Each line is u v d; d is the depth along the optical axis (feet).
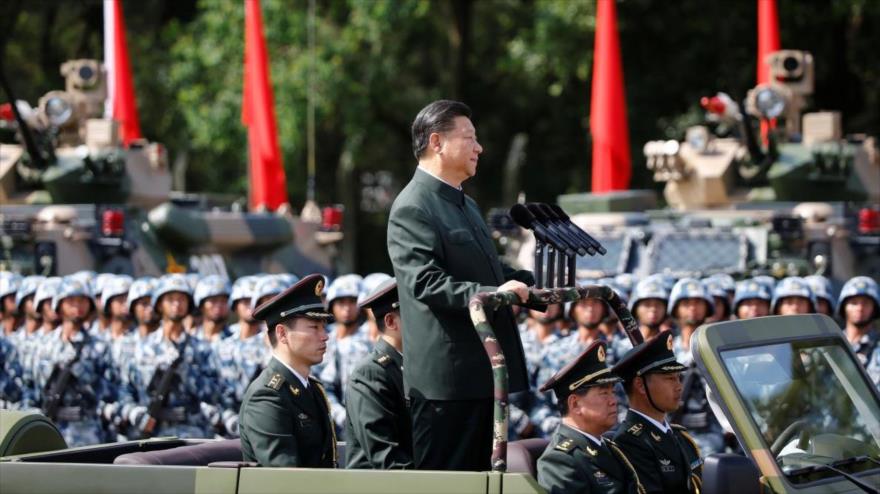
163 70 259.39
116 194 146.41
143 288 97.86
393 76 252.62
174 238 146.41
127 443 60.75
